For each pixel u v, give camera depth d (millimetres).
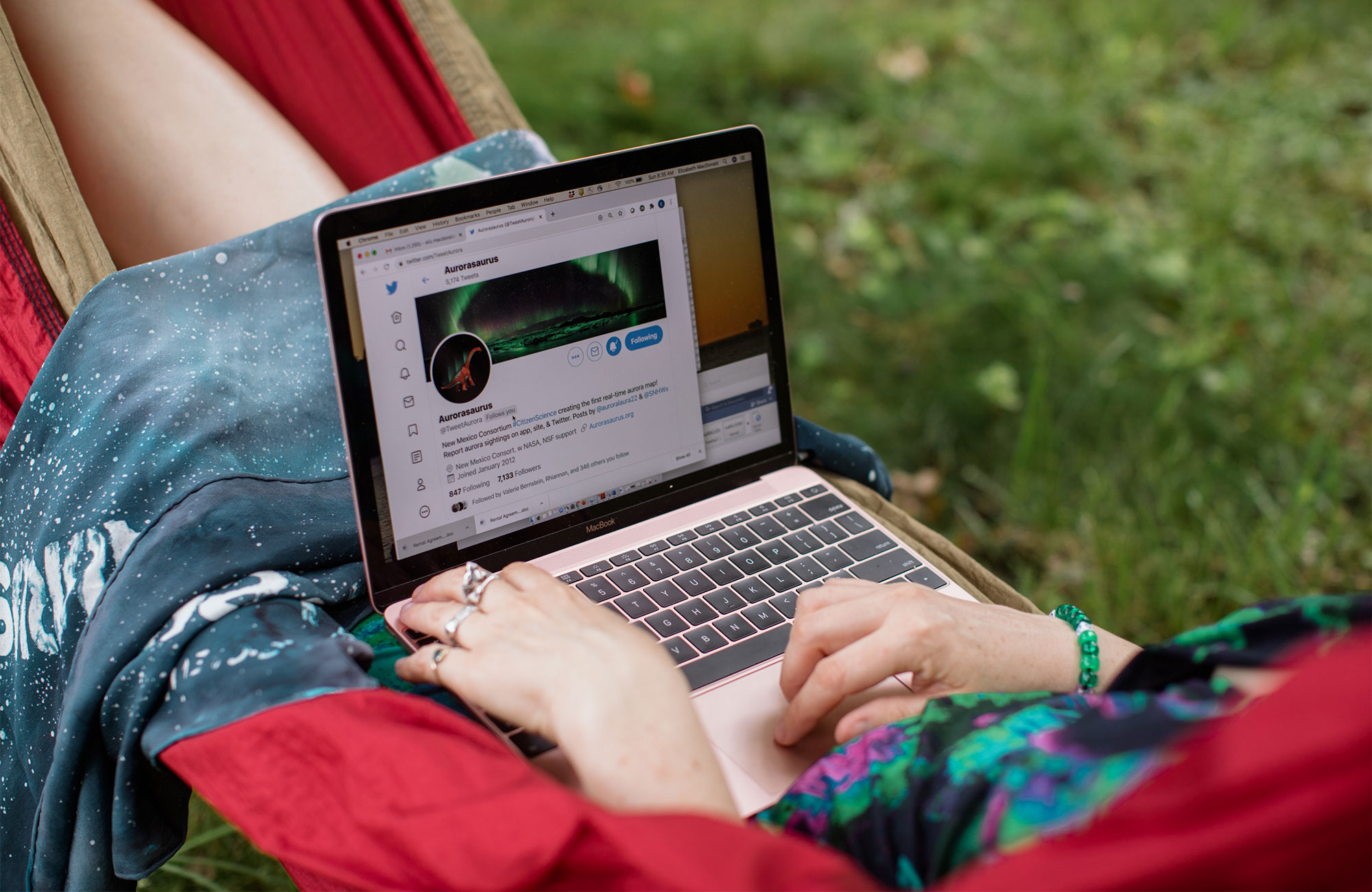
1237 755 483
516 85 3566
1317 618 670
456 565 922
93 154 1271
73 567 878
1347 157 3736
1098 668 830
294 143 1390
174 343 984
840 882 539
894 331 2848
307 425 1021
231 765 710
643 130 3584
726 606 930
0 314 1025
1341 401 2652
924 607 800
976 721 704
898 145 3666
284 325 1055
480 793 618
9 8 1211
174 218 1314
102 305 982
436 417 893
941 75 4180
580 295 951
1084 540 2258
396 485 881
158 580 825
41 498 930
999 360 2729
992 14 4777
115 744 799
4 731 950
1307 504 2176
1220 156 3646
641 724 665
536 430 947
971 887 499
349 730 687
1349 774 467
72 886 846
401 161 1500
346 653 800
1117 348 2734
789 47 4156
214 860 1458
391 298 855
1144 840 478
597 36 4125
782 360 1096
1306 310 2990
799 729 783
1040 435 2473
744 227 1044
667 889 537
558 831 575
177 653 786
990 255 3125
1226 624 696
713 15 4441
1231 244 3266
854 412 2568
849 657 769
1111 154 3672
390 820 625
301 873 847
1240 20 4566
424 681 782
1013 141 3631
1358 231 3344
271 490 945
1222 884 477
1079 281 3012
